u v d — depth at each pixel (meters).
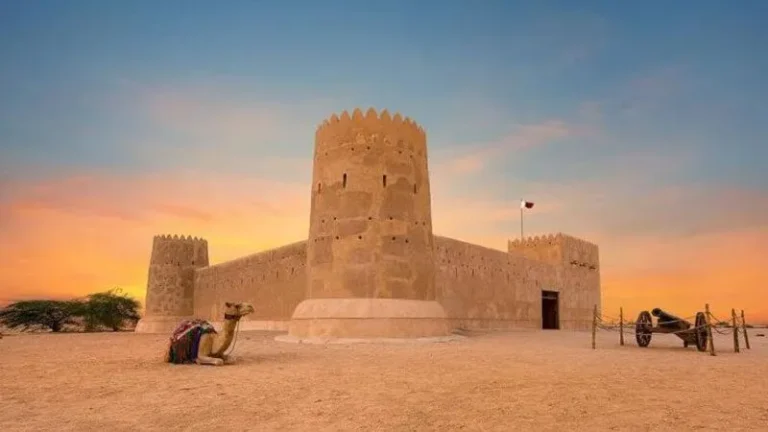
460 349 15.86
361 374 10.45
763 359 13.49
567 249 40.34
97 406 7.68
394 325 18.86
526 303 34.88
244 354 14.37
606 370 11.06
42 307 50.31
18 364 12.70
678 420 6.82
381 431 6.36
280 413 7.22
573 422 6.73
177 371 11.14
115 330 51.38
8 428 6.50
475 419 6.89
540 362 12.43
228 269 39.25
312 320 19.33
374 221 20.02
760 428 6.43
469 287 30.09
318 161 21.88
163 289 43.59
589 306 42.41
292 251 31.33
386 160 20.72
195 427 6.55
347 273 19.67
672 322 17.06
